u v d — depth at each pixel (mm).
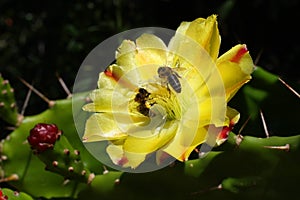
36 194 549
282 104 539
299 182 462
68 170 503
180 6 777
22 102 790
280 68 754
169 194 486
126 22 787
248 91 538
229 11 716
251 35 757
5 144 555
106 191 503
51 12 815
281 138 464
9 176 552
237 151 468
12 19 860
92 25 794
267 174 466
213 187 475
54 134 499
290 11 765
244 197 469
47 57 807
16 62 839
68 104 551
